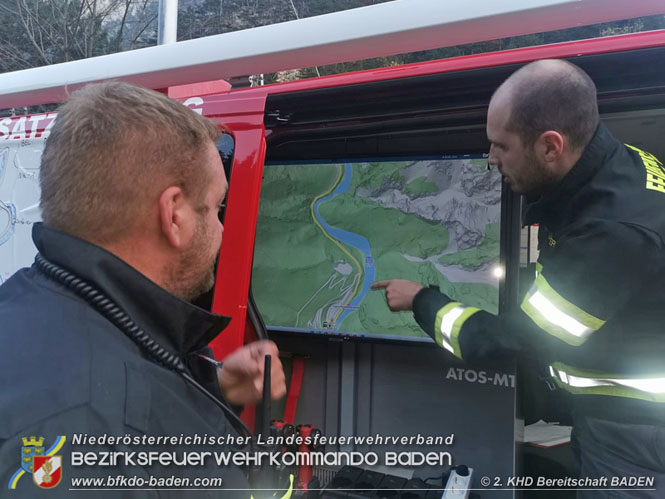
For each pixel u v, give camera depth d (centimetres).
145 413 64
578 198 126
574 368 139
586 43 153
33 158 216
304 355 251
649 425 130
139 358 69
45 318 66
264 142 181
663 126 216
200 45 186
